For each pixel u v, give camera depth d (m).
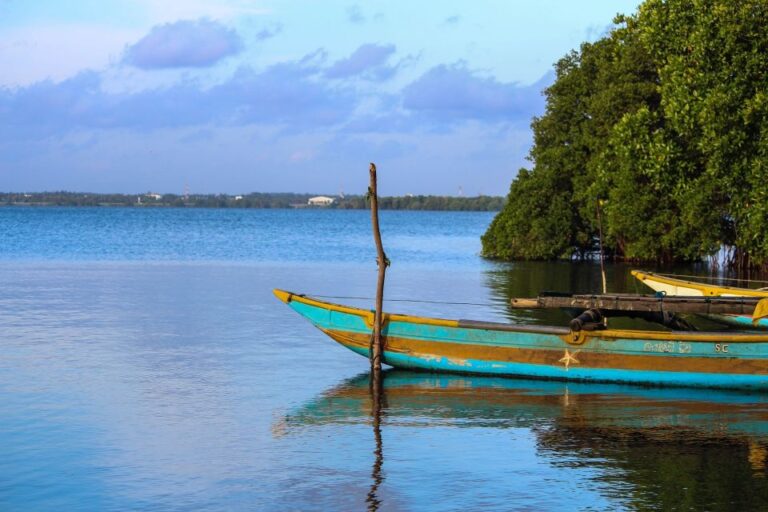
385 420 17.03
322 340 26.00
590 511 12.33
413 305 34.16
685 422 16.86
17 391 19.12
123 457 14.66
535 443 15.48
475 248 80.88
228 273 48.94
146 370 21.44
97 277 45.66
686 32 38.84
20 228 113.25
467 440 15.70
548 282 44.66
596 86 59.56
